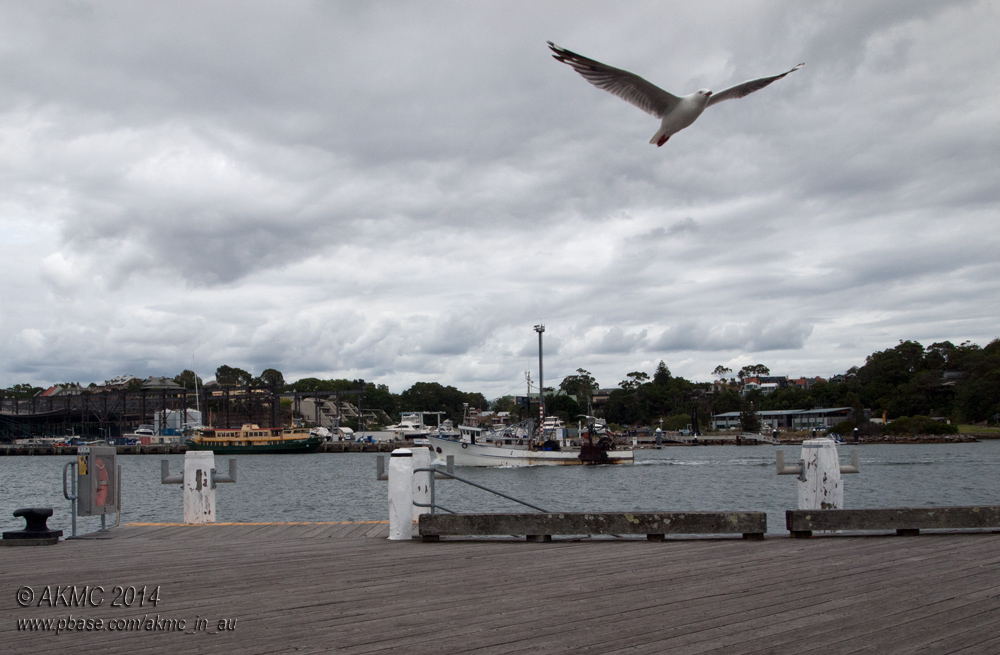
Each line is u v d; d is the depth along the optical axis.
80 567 8.53
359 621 5.78
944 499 39.50
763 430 150.62
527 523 10.06
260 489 52.78
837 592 6.60
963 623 5.50
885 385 156.38
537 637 5.24
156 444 147.62
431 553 9.29
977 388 139.00
